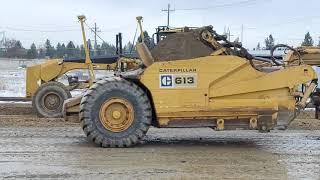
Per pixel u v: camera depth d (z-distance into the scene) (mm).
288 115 9680
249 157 8734
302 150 9438
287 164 8180
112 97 9422
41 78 16547
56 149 9203
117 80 9500
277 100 9633
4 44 112250
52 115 15930
